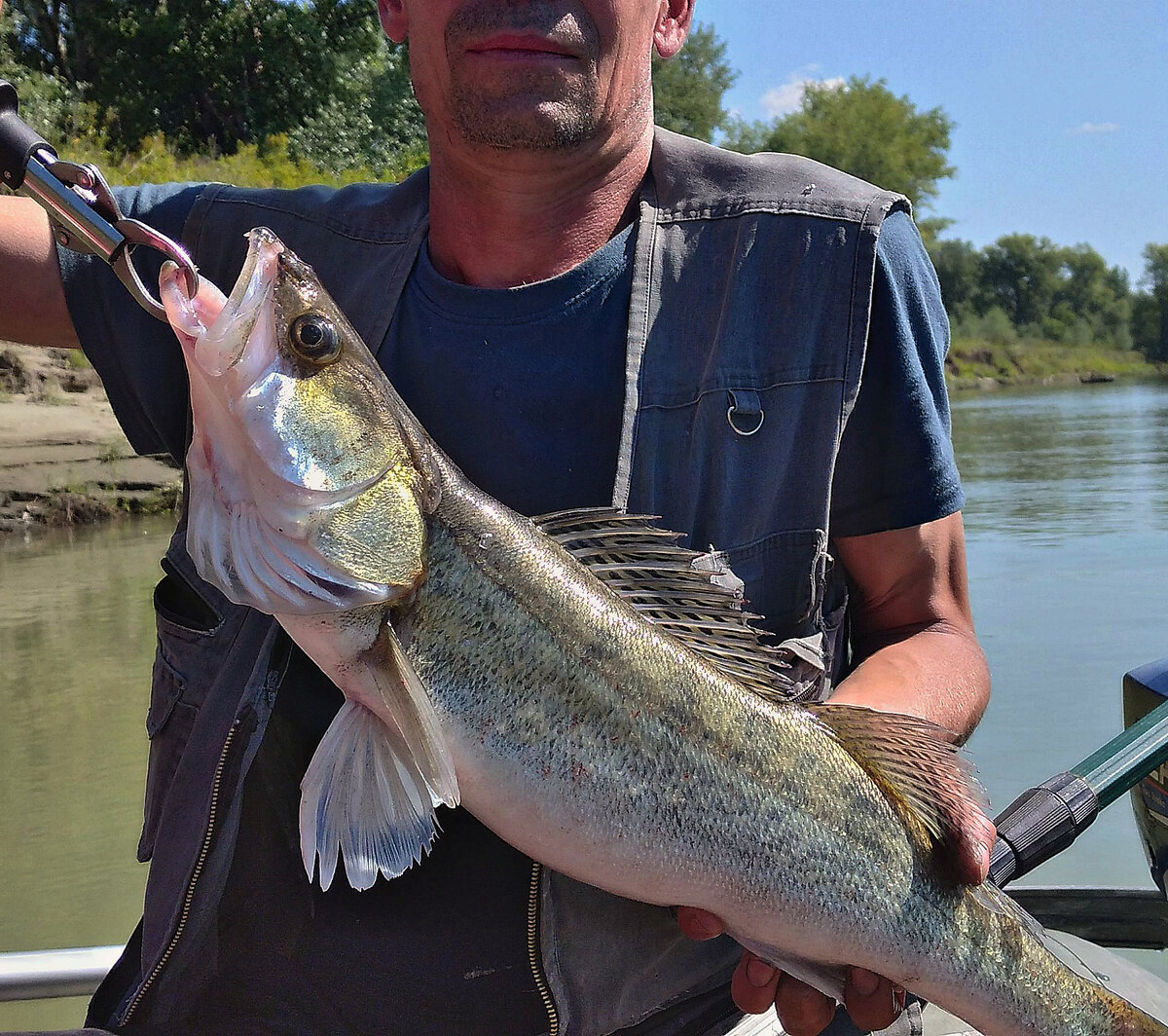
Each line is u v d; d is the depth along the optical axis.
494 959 1.90
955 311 65.69
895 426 2.01
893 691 1.93
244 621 1.91
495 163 1.89
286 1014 1.92
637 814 1.70
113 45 22.44
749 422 1.94
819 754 1.78
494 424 1.97
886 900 1.78
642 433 1.93
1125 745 2.14
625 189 2.02
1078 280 67.50
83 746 5.32
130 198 2.23
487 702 1.68
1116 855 3.88
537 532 1.76
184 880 1.87
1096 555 9.12
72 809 4.64
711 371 1.94
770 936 1.77
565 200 1.96
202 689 1.94
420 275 2.03
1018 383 55.41
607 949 1.90
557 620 1.70
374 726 1.70
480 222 1.99
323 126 22.64
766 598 1.98
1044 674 5.89
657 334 1.95
